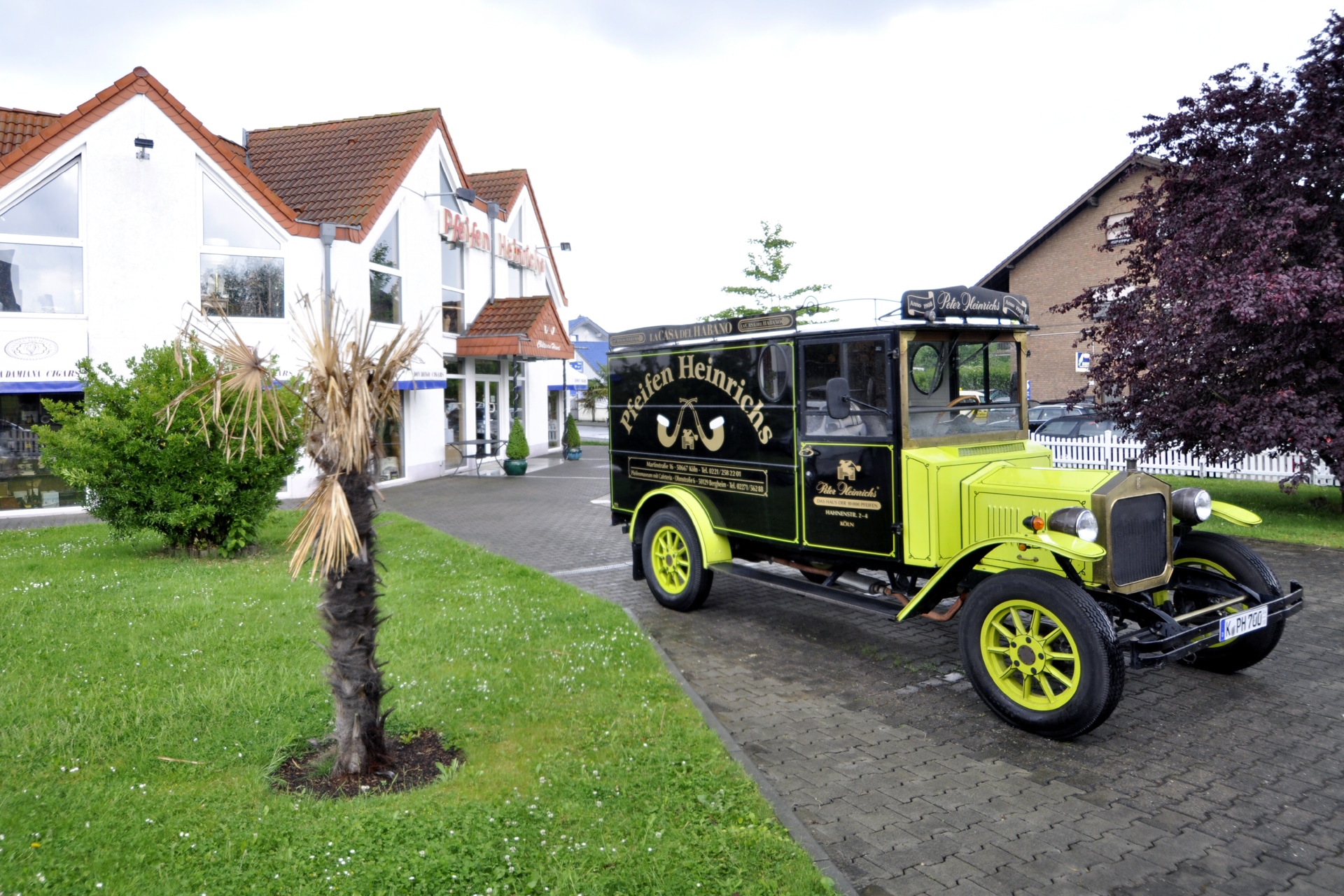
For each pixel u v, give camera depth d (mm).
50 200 13961
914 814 4094
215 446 9453
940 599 5730
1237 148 11336
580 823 3828
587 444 34156
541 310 22156
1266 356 10477
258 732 4773
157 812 3885
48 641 6410
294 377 4676
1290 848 3779
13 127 15484
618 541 11672
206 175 15008
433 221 19500
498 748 4633
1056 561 5184
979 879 3539
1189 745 4875
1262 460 14828
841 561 6617
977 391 6520
